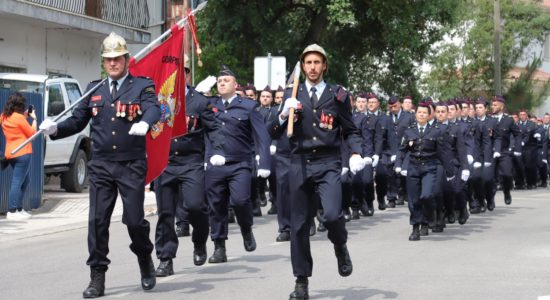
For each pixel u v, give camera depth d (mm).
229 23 40750
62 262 14969
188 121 13703
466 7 57656
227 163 14367
